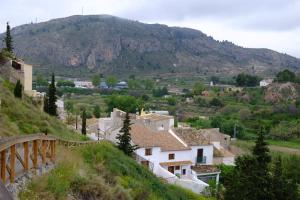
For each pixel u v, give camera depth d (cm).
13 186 1198
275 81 14412
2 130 2488
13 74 5419
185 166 4850
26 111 3925
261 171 2839
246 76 17338
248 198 2770
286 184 2823
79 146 2720
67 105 11012
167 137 5084
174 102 14612
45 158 1611
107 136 5856
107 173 2191
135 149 4400
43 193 1286
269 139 9912
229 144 7169
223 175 4906
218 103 13775
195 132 5431
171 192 3169
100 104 13712
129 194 1930
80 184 1587
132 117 6756
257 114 11731
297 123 10338
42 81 15888
